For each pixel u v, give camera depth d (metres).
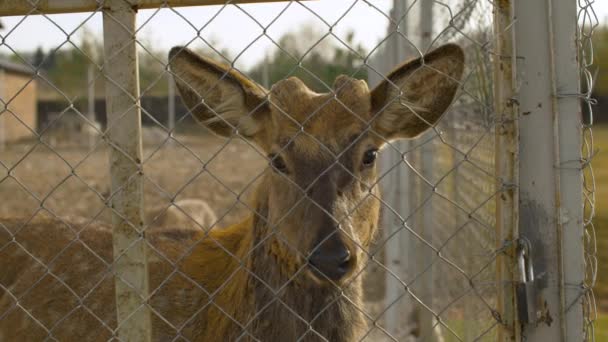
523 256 2.17
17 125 33.50
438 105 3.10
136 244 2.32
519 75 2.18
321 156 3.17
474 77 3.88
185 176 17.98
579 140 2.18
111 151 2.29
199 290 3.67
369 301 7.50
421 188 5.93
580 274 2.19
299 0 2.13
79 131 32.78
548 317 2.21
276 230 2.95
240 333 3.34
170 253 3.95
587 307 2.25
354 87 3.35
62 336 3.88
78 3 2.25
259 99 3.27
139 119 2.29
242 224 3.82
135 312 2.35
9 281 4.24
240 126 3.33
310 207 3.04
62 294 3.97
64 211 12.21
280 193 3.22
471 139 4.07
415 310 6.51
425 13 5.46
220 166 20.36
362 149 3.25
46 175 18.27
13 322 4.05
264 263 3.32
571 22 2.16
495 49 2.22
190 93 2.93
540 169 2.19
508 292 2.20
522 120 2.19
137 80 2.27
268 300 3.30
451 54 2.84
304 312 3.26
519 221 2.21
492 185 3.11
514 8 2.15
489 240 3.24
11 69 33.03
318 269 2.89
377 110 3.28
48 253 4.19
